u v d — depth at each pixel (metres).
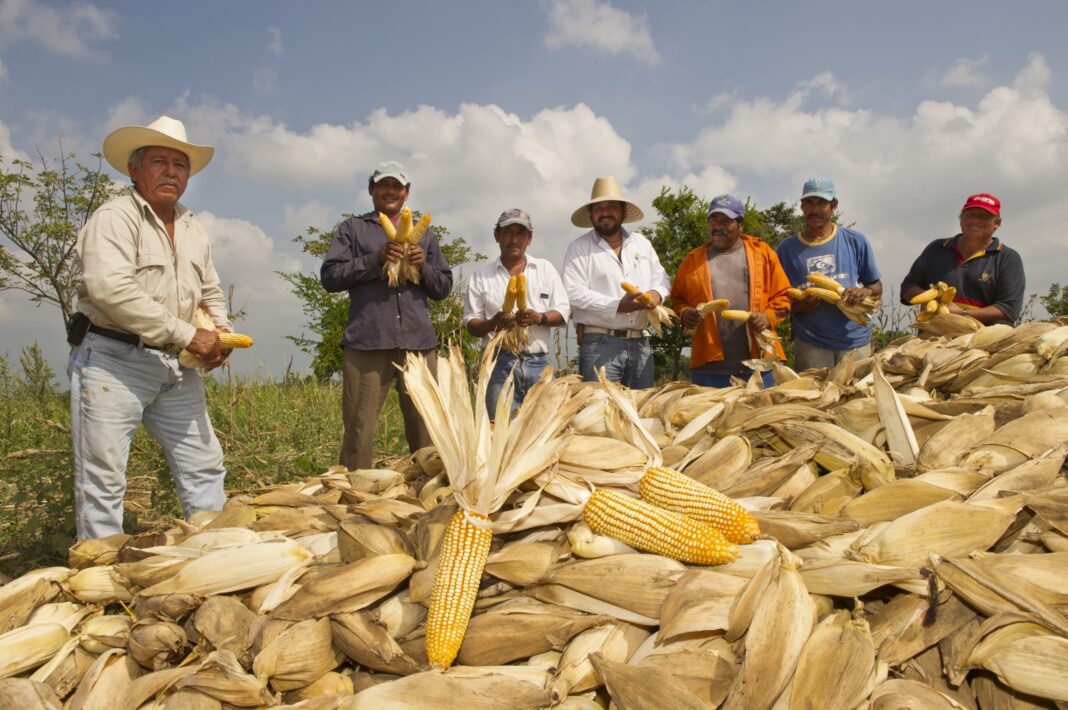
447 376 2.74
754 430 3.28
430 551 2.49
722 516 2.41
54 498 5.31
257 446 7.38
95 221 4.07
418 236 5.69
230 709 2.28
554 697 2.07
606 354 6.92
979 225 6.39
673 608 2.15
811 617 2.06
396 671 2.30
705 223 19.16
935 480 2.61
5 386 10.52
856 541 2.40
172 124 4.39
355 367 6.05
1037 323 3.77
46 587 2.78
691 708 1.94
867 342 6.83
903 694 1.95
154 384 4.40
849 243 6.91
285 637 2.33
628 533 2.40
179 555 2.79
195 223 4.75
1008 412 3.13
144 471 6.66
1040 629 2.04
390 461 4.65
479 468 2.55
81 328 4.19
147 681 2.34
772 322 6.63
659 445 3.40
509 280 6.68
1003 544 2.52
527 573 2.42
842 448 2.91
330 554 2.77
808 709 1.91
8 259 21.28
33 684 2.35
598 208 7.10
